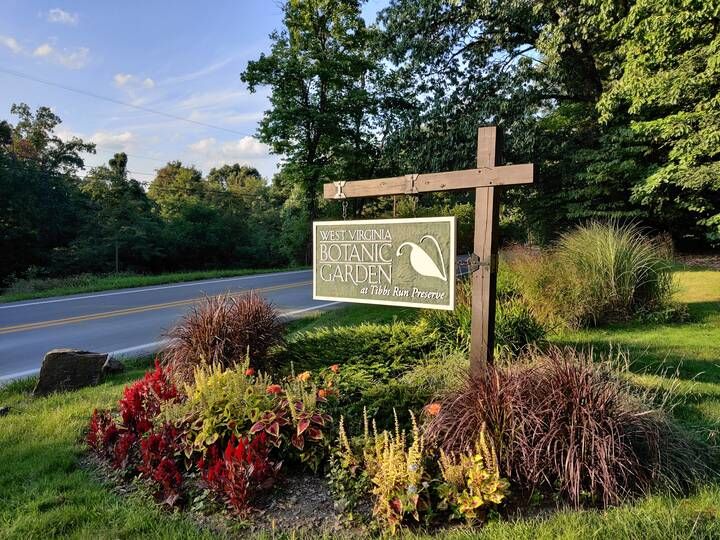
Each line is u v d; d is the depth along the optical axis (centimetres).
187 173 4444
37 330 936
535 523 236
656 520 227
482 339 364
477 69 1587
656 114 1250
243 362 449
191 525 254
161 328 935
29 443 376
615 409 282
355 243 436
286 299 1280
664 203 1352
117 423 376
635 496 255
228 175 5538
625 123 1357
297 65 2381
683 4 812
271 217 3550
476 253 369
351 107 2506
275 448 308
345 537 239
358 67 2469
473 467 254
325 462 306
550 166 1507
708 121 902
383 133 1873
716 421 330
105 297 1389
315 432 302
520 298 712
